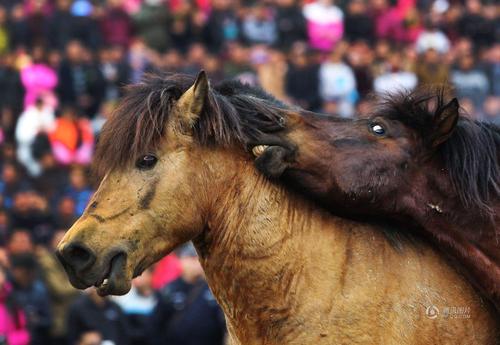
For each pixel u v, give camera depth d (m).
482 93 33.84
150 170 10.09
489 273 10.53
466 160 10.62
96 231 9.87
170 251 10.24
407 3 39.94
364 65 34.69
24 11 36.78
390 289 10.38
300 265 10.41
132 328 21.47
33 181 29.59
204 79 10.15
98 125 32.62
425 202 10.48
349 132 10.46
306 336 10.27
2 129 32.22
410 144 10.48
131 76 34.47
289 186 10.62
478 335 10.65
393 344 10.28
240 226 10.38
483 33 38.66
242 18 37.59
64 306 23.38
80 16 36.44
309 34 37.62
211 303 20.22
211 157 10.27
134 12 37.31
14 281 23.11
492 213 10.57
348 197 10.33
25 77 33.09
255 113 10.41
